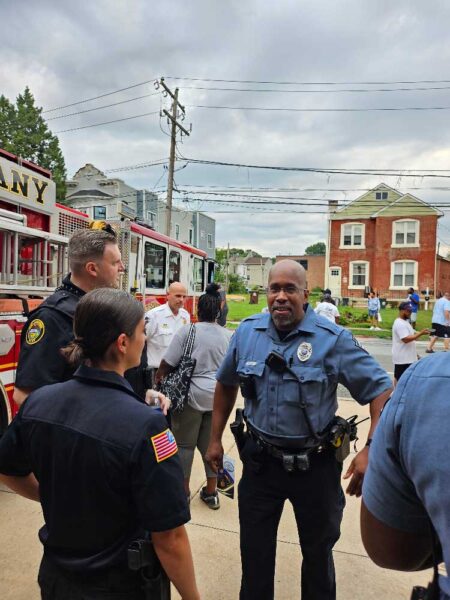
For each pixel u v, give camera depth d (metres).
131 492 1.23
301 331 2.05
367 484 1.05
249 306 30.56
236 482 3.94
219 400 2.43
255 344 2.15
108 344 1.33
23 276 3.65
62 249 4.10
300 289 2.06
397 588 2.57
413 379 0.94
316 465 2.01
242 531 2.10
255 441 2.07
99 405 1.27
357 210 31.50
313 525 2.02
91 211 22.59
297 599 2.46
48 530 1.34
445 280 33.91
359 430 5.38
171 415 3.22
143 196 26.94
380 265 30.67
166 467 1.23
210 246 37.75
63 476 1.26
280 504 2.08
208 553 2.85
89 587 1.27
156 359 4.57
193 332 3.27
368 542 1.09
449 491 0.80
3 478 1.46
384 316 23.91
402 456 0.92
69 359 1.36
